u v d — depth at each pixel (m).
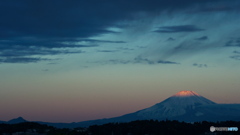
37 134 198.38
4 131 199.75
